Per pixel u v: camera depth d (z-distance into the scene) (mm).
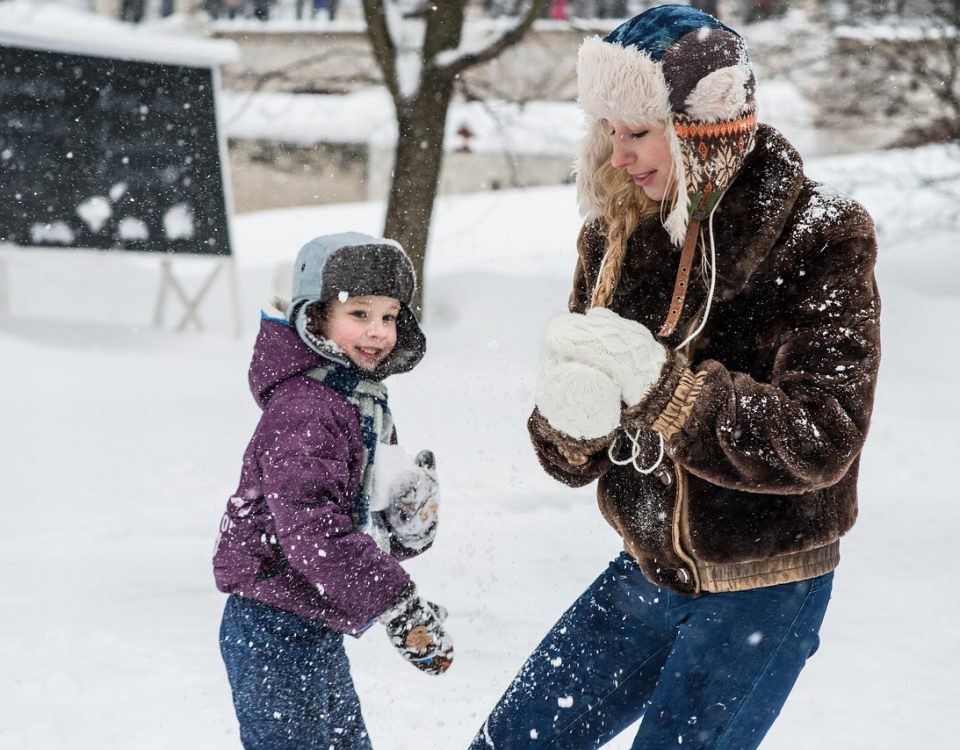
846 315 2215
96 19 23672
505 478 6512
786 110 20312
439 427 7645
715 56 2256
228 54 12453
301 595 2561
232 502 2625
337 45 22219
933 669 4090
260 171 21906
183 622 4266
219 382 9734
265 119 21797
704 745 2283
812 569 2326
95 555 5172
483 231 18469
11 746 3217
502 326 11625
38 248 11656
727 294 2293
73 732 3307
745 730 2309
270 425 2564
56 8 23516
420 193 11453
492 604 4629
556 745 2529
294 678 2564
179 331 12141
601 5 20594
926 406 9320
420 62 11461
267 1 24406
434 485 2723
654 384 2152
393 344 2740
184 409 8633
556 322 2234
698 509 2305
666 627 2451
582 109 2477
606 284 2436
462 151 21422
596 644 2529
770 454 2139
